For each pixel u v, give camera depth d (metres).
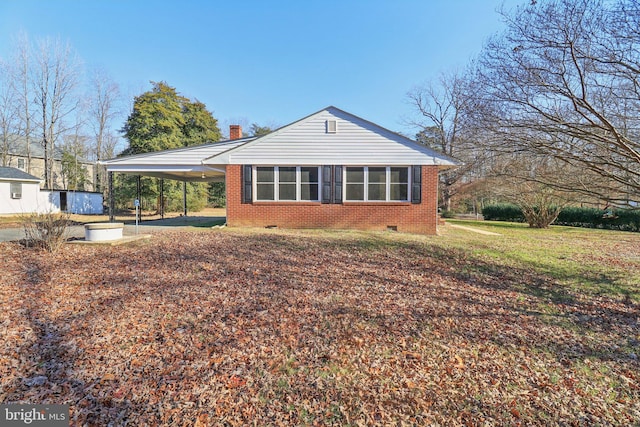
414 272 6.91
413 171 12.48
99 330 3.82
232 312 4.47
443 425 2.40
